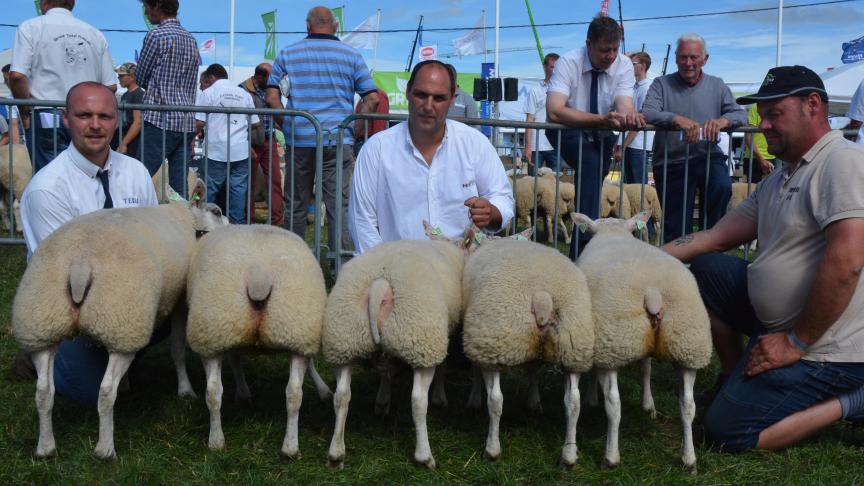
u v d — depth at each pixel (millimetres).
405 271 3625
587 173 6586
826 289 3672
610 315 3670
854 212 3625
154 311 3668
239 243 3766
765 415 3947
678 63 6734
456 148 4961
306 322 3676
